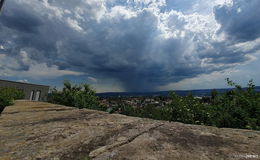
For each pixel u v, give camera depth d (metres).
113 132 1.30
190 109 3.30
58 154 0.90
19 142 1.10
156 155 0.86
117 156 0.86
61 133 1.29
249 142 1.06
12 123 1.66
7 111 2.50
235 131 1.34
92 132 1.31
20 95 6.99
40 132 1.33
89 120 1.78
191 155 0.86
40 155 0.88
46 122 1.69
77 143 1.07
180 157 0.83
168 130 1.36
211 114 2.95
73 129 1.41
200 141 1.09
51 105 3.45
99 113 2.28
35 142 1.10
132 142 1.07
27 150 0.96
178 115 3.41
